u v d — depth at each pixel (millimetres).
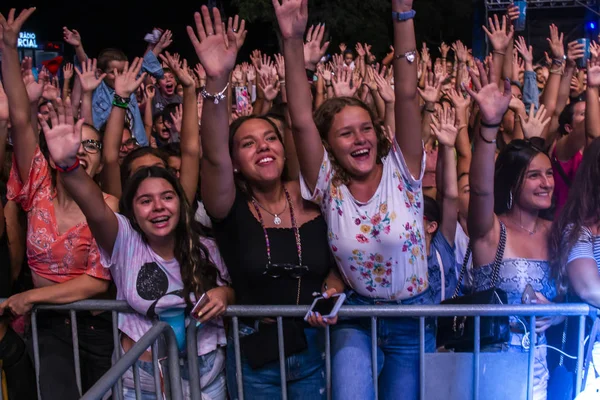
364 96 6941
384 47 18109
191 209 3262
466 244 3857
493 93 3188
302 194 3221
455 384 3127
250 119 3305
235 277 3281
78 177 2959
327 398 3152
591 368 3076
